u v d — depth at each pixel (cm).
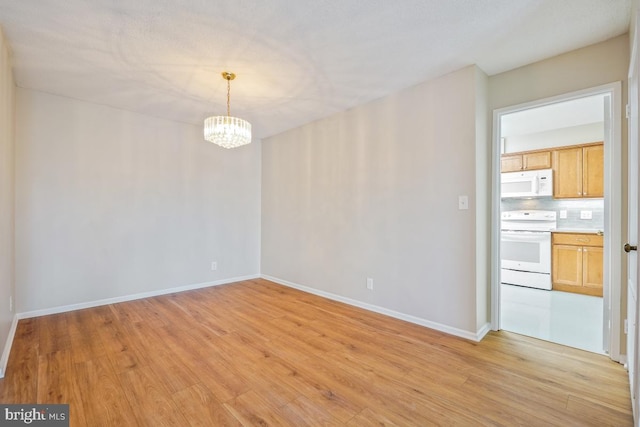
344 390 185
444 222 273
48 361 217
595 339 259
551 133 462
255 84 290
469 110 257
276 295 392
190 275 418
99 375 200
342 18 195
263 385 190
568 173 436
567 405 171
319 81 284
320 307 343
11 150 264
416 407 170
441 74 271
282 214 450
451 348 241
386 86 296
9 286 249
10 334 246
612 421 158
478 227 258
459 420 160
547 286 435
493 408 169
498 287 275
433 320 281
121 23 197
